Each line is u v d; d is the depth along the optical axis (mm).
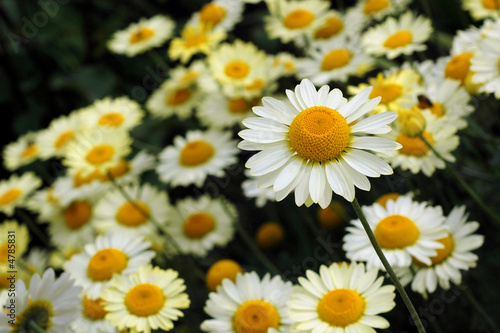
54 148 592
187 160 531
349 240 404
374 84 446
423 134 419
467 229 401
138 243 433
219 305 397
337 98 338
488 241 464
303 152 328
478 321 446
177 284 395
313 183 325
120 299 392
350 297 356
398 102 434
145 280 398
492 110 508
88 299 410
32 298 373
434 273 399
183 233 523
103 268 417
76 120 600
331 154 326
